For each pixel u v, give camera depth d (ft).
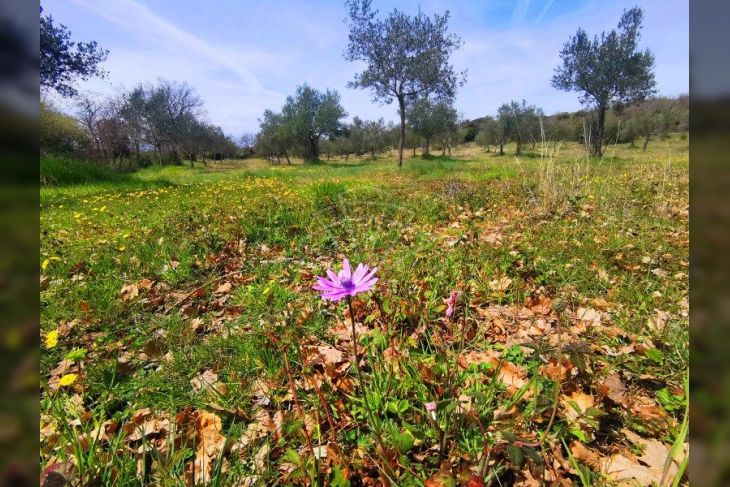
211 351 8.07
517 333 8.36
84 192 36.81
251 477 5.22
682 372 6.53
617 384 6.33
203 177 68.95
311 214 18.86
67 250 14.96
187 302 10.73
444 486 4.29
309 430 5.95
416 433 5.15
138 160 144.05
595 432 5.56
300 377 7.11
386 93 94.53
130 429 6.19
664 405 6.05
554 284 10.46
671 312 8.79
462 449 5.17
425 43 91.45
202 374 7.58
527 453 3.97
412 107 148.77
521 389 5.74
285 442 5.72
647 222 15.93
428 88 93.91
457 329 8.09
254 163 196.44
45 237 16.43
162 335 8.93
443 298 9.52
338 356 7.65
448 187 27.22
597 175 27.53
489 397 5.74
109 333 9.11
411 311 8.33
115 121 124.98
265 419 6.33
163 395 6.93
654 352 6.70
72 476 4.65
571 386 6.23
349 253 13.38
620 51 85.30
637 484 4.74
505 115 161.68
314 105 177.47
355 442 5.76
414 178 46.39
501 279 10.65
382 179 45.60
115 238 16.47
